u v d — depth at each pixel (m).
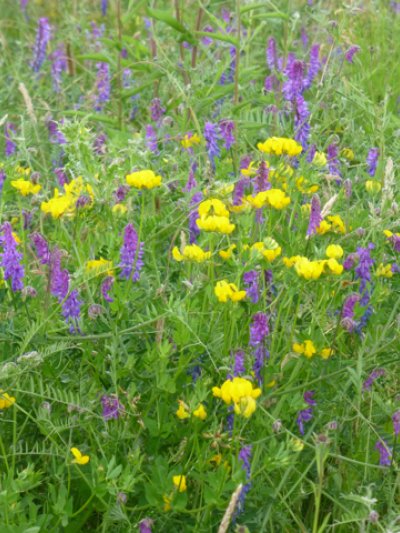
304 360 0.76
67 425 0.71
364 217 0.96
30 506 0.67
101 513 0.75
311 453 0.77
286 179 0.93
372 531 0.74
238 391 0.65
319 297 0.85
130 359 0.75
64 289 0.77
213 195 0.89
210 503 0.67
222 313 0.83
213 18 1.27
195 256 0.79
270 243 0.77
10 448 0.74
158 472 0.69
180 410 0.72
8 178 0.94
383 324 0.88
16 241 0.80
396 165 1.05
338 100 1.25
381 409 0.82
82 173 0.89
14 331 0.79
